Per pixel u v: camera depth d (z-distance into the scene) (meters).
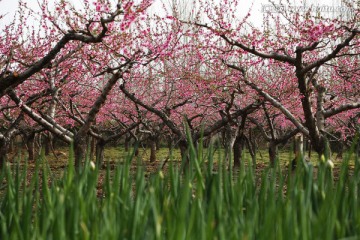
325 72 16.12
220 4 11.22
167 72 14.94
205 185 3.21
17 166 3.38
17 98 10.70
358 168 3.40
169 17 11.25
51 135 23.84
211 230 2.24
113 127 24.08
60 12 9.44
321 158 3.36
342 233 2.47
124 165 3.10
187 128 3.29
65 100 15.80
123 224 2.51
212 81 12.70
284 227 2.43
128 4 7.99
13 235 2.47
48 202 2.86
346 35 11.80
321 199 2.97
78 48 9.88
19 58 11.47
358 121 20.34
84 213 2.56
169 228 2.38
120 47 10.51
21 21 12.42
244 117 15.00
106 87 10.22
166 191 3.21
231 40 9.77
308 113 10.28
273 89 13.89
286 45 11.35
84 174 3.07
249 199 3.07
